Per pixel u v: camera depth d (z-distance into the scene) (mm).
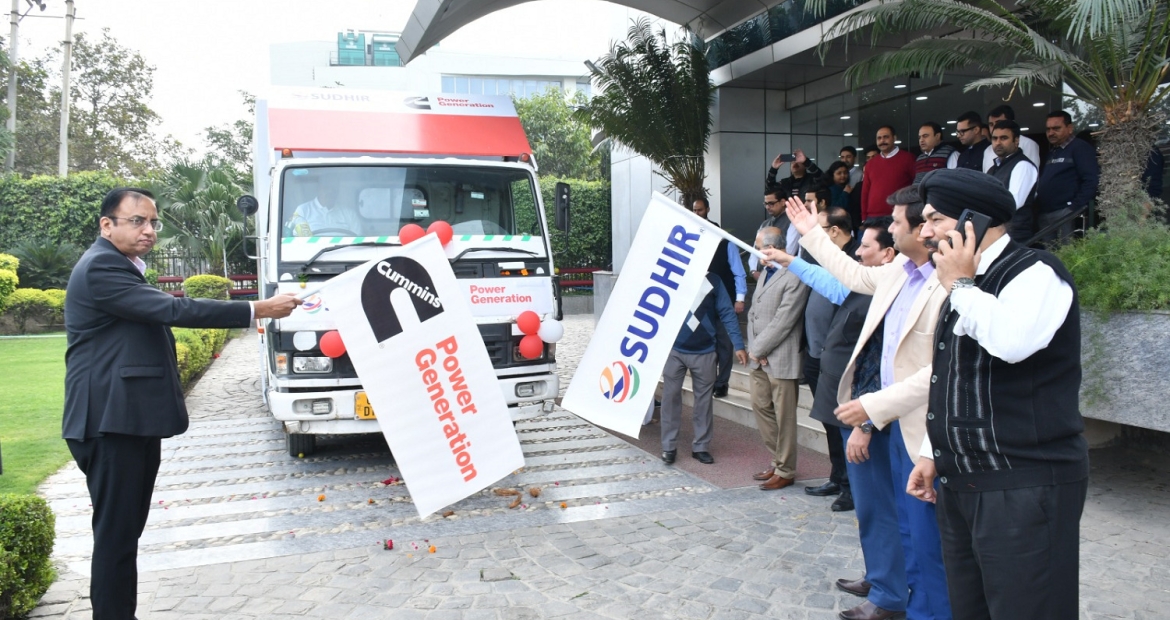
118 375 3203
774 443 5918
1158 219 5871
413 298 4250
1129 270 4887
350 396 5684
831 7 10062
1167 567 4152
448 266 4312
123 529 3254
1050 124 6680
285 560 4512
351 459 6781
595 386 4523
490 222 6387
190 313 3301
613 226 16812
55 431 7625
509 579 4227
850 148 10102
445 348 4301
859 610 3691
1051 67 5922
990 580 2297
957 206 2402
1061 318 2201
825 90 12383
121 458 3229
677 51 12242
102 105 31312
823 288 4188
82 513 5355
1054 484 2238
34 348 14062
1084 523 4805
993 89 10141
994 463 2277
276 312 3748
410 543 4773
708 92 12180
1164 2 5684
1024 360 2260
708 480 6051
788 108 13180
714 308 6410
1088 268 5160
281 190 5988
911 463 3260
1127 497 5234
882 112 11922
